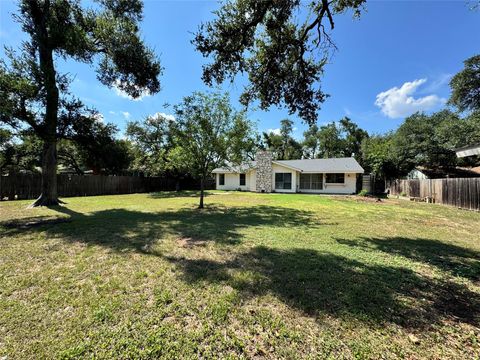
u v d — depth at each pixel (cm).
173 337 218
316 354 199
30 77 918
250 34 621
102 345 206
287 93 712
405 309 267
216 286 316
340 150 3947
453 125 2136
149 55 1134
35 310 257
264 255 440
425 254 459
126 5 1102
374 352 202
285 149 4178
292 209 1062
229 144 1002
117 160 1505
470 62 1711
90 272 358
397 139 2486
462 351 205
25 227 654
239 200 1466
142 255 434
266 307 268
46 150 1078
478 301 288
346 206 1184
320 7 598
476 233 634
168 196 1750
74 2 1044
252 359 194
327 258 426
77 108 1099
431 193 1418
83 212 932
